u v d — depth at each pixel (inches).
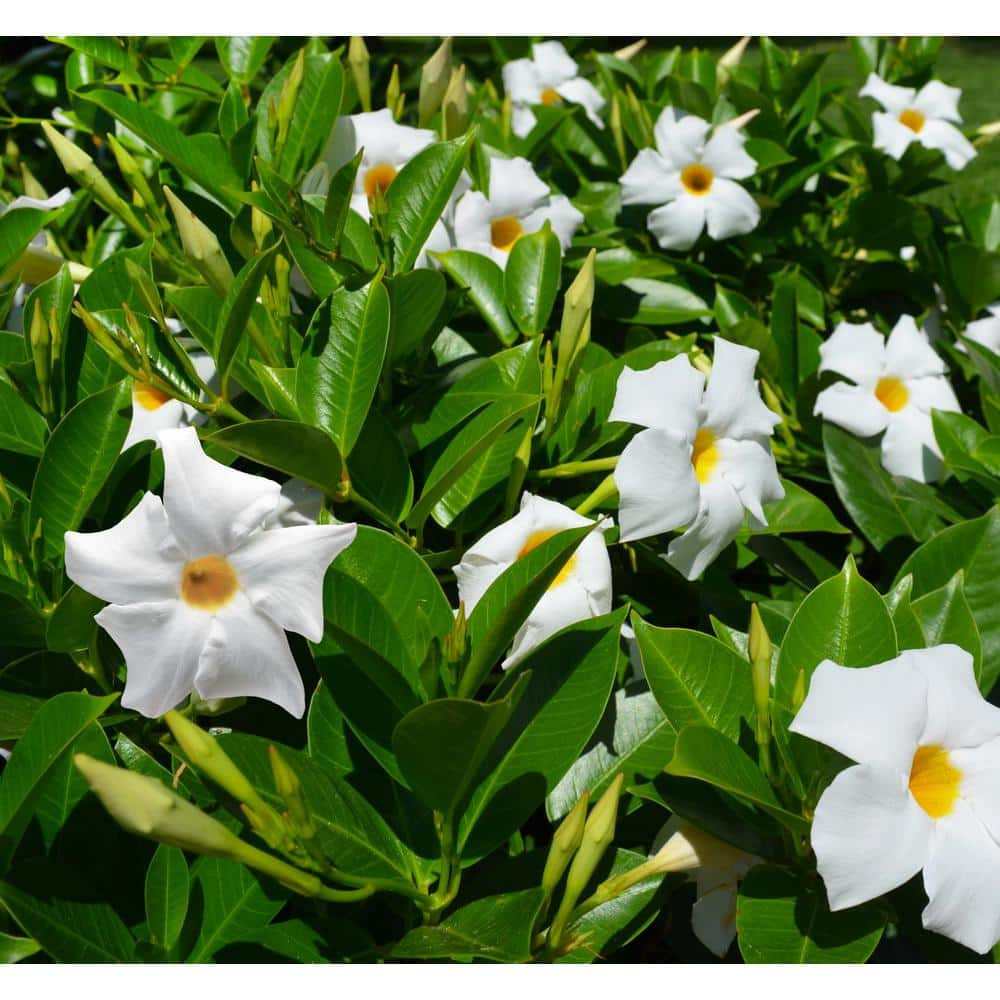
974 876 16.6
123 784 14.9
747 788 17.7
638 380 20.1
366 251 21.9
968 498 25.0
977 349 25.2
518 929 16.9
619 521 19.6
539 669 18.7
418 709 16.0
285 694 17.1
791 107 32.1
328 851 17.7
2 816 16.9
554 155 32.7
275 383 20.0
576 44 39.2
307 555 16.9
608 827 16.6
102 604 18.3
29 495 20.6
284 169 23.4
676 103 31.3
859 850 16.3
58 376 20.8
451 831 17.4
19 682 19.8
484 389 21.5
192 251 19.1
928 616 19.6
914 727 16.7
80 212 27.4
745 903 17.8
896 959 24.7
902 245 31.2
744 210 28.5
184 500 16.7
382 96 33.8
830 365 25.8
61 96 33.4
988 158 74.7
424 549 21.0
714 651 18.7
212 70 67.6
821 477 25.7
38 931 16.6
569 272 26.7
